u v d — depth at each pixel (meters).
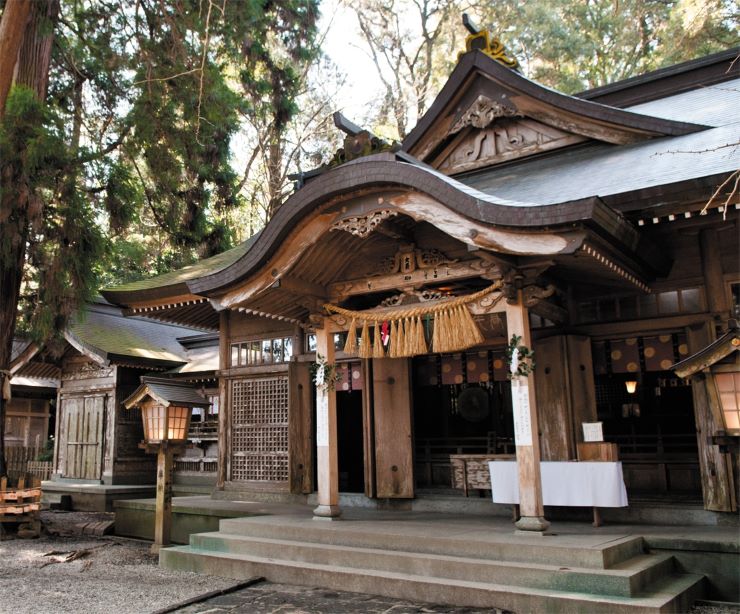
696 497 7.31
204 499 10.77
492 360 8.72
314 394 10.15
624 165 7.70
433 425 12.94
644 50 23.09
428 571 5.64
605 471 6.24
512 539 5.69
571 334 7.53
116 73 12.45
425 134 10.23
